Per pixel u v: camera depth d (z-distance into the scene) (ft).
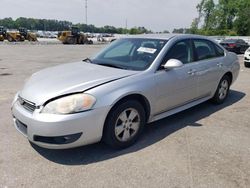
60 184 9.53
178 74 14.08
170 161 11.07
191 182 9.71
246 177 10.03
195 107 18.10
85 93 10.65
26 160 11.03
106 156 11.44
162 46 14.02
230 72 19.02
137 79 12.19
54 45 106.73
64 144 10.37
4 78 28.37
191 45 15.70
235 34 203.72
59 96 10.49
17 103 11.69
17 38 128.47
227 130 14.28
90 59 15.25
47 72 13.39
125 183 9.64
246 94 22.03
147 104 12.73
